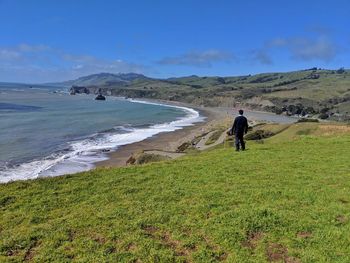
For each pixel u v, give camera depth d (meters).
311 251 9.41
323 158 19.83
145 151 48.31
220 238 10.15
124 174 16.69
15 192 14.46
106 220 11.45
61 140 68.12
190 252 9.58
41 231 10.82
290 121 135.00
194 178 15.79
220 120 122.81
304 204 12.51
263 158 20.05
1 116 103.00
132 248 9.79
